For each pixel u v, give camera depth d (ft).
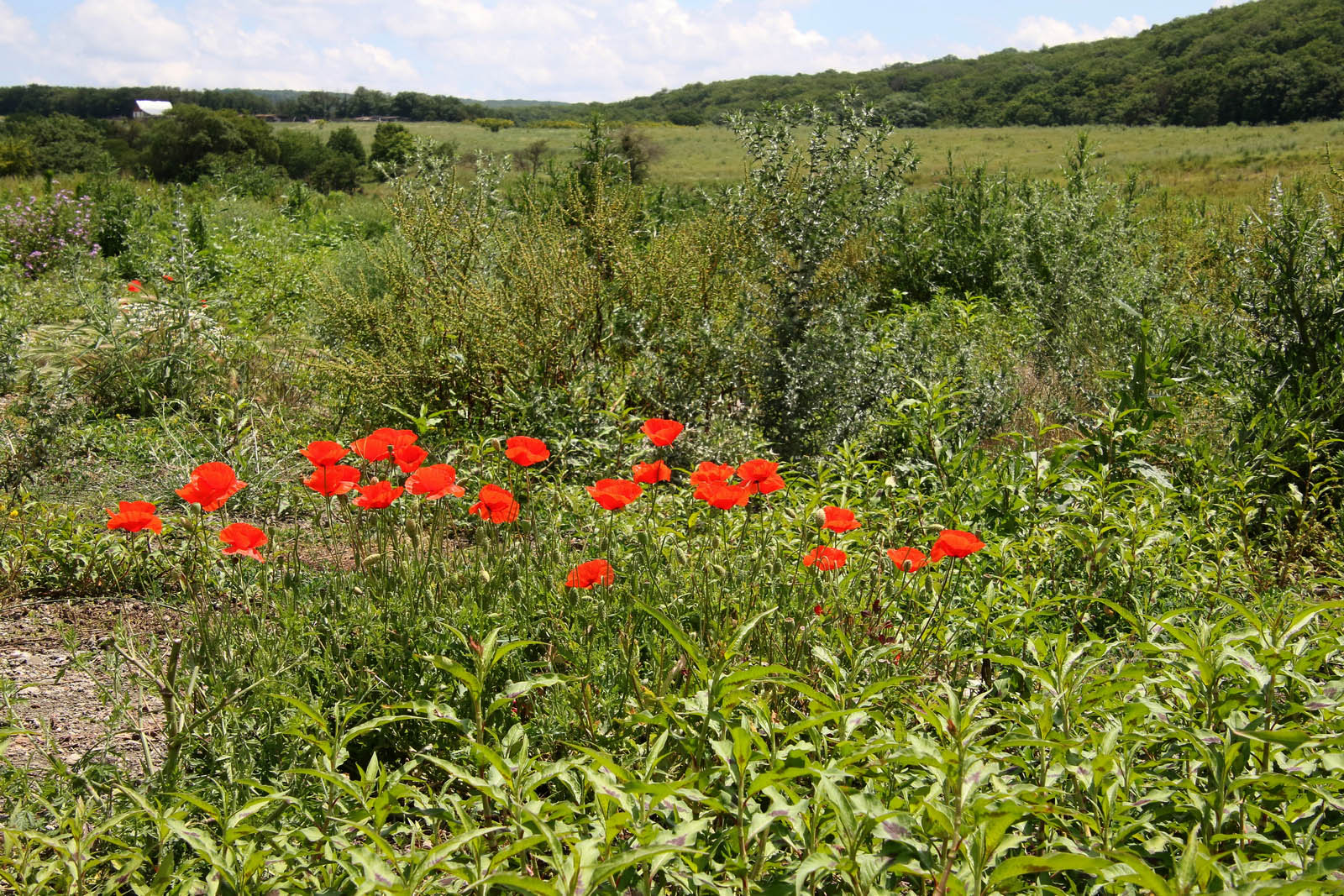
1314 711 5.72
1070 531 10.48
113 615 10.92
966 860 4.46
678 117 323.37
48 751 7.78
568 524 11.75
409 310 19.07
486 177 22.44
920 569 9.29
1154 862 5.39
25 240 40.24
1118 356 20.44
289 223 53.01
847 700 6.48
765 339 18.71
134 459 16.75
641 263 19.39
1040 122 268.21
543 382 17.93
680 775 6.64
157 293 24.07
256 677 7.51
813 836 4.69
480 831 4.52
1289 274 16.52
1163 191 44.04
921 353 20.29
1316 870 4.39
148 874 6.06
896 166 18.22
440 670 7.47
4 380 20.10
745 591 8.85
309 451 8.41
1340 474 14.57
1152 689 7.35
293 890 5.12
